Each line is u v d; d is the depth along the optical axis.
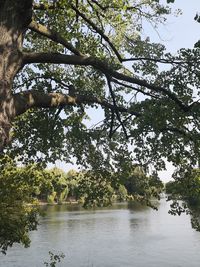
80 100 8.93
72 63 8.33
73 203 118.62
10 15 6.74
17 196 13.97
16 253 31.72
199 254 31.77
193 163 10.05
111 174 11.46
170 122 8.73
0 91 6.51
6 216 13.67
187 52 9.33
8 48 6.70
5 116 6.56
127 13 10.96
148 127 8.48
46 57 7.76
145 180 10.53
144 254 32.25
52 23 10.70
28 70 11.85
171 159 9.66
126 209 95.75
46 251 33.00
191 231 46.69
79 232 46.94
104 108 11.41
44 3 9.09
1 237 14.63
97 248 35.19
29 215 14.51
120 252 33.28
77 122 11.59
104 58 11.19
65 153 11.88
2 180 13.68
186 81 9.48
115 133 11.36
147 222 59.19
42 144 11.43
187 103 9.12
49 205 108.50
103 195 11.91
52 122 11.16
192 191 10.46
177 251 33.31
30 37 11.61
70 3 9.08
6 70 6.66
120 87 11.73
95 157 11.60
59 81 11.21
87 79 12.51
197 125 9.01
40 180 13.42
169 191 10.72
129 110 9.09
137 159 9.61
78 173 12.09
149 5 10.80
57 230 48.66
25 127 11.35
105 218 66.69
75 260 29.80
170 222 58.56
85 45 11.45
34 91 7.59
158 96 9.52
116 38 11.55
